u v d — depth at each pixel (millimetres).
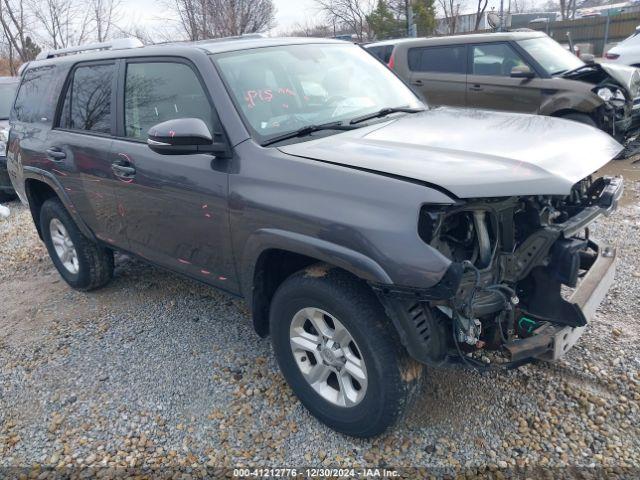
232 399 3295
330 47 4039
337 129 3236
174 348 3875
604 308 3877
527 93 7754
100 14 17578
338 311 2668
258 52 3551
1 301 4977
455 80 8383
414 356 2527
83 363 3803
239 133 3070
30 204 5160
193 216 3332
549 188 2375
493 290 2543
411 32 17062
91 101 4203
